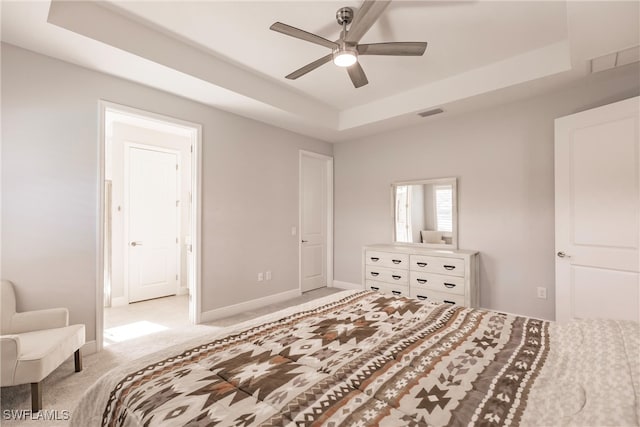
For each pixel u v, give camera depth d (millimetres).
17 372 1746
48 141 2383
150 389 1045
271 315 1799
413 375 1109
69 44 2221
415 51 2061
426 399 967
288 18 2279
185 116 3205
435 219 3896
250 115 3711
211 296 3459
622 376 952
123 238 4227
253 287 3883
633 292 2381
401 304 1973
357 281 4781
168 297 4617
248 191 3828
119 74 2666
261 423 860
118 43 2262
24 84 2283
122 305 4156
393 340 1415
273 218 4129
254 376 1116
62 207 2439
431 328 1566
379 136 4492
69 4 2049
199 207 3338
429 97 3422
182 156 4895
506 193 3373
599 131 2562
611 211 2494
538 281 3168
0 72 2195
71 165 2482
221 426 850
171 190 4770
